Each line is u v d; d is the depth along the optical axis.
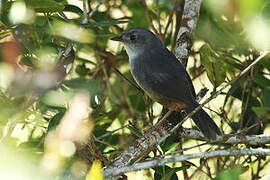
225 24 9.70
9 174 3.31
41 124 8.58
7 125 6.69
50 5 6.41
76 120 5.62
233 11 3.62
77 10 8.38
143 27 10.68
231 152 6.92
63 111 6.95
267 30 3.87
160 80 9.38
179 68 9.47
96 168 5.02
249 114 9.59
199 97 9.80
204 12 10.66
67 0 9.84
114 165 7.60
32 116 8.83
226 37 9.71
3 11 6.63
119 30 11.57
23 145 7.46
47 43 7.50
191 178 9.55
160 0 11.54
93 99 7.88
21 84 5.61
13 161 3.47
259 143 8.51
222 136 8.27
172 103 9.27
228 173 5.66
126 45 10.19
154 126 8.55
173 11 10.53
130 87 11.01
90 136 7.63
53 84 5.58
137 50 10.02
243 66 9.52
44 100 5.14
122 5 11.40
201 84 11.87
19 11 5.70
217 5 3.63
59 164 4.30
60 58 7.32
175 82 9.23
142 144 8.02
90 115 7.83
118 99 9.90
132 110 9.85
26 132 9.16
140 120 10.16
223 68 8.22
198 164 11.09
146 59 9.82
